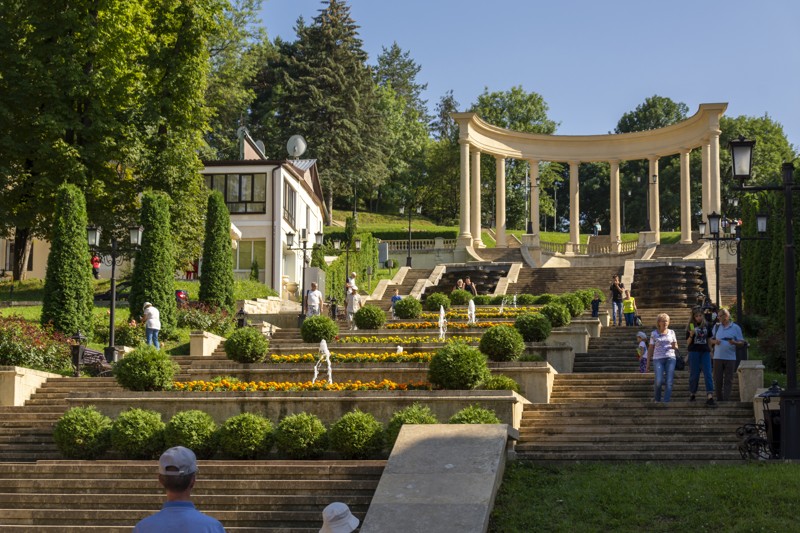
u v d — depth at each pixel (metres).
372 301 42.44
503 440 14.23
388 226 85.44
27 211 36.22
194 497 14.04
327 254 50.75
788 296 15.38
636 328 29.84
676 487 13.09
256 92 90.19
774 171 79.94
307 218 56.19
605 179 95.94
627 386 20.62
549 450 16.33
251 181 47.59
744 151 16.02
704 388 20.88
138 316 30.58
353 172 81.38
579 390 20.64
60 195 29.12
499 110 90.56
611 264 58.56
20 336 24.91
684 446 16.16
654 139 60.84
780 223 30.52
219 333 32.19
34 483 14.75
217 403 18.45
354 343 24.95
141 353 19.41
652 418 17.66
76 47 35.28
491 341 21.31
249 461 15.49
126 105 37.47
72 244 28.80
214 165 47.62
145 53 37.66
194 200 39.59
